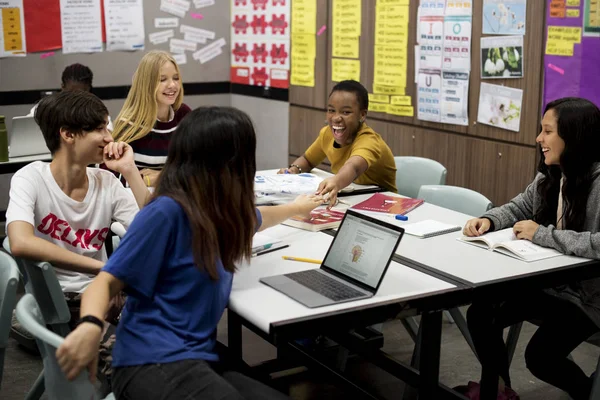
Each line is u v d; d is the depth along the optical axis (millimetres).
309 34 5129
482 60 3949
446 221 2615
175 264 1649
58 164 2162
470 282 1938
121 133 3330
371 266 1865
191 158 1662
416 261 2133
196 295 1672
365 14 4645
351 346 2404
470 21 3979
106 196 2260
